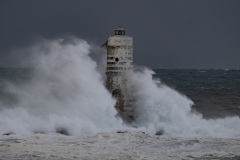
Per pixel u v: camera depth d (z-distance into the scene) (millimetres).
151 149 76688
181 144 80688
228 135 90875
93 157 70750
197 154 73625
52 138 83125
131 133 88312
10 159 68625
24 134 86750
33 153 72000
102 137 84750
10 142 79125
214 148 77750
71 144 78875
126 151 75000
